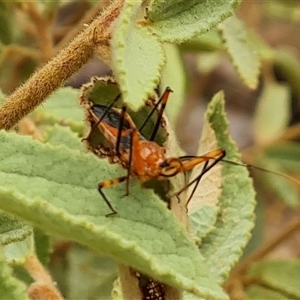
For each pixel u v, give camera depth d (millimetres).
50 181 218
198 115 696
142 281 223
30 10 343
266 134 486
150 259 202
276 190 489
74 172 220
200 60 542
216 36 380
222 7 225
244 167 277
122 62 204
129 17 207
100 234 201
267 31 779
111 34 216
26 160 219
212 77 722
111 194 220
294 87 531
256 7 547
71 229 202
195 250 214
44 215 203
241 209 274
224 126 281
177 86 373
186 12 225
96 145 235
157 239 214
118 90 236
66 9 529
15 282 203
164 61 213
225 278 268
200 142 282
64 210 205
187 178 250
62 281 373
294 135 484
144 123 237
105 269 372
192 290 207
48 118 326
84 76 509
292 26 788
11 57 394
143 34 217
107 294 362
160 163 226
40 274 256
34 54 365
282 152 488
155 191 233
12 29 376
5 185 215
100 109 234
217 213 272
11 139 220
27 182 217
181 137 646
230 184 277
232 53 334
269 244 333
